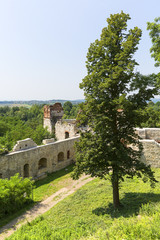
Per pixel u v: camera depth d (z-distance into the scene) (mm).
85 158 10461
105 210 11273
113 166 10258
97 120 10047
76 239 7648
